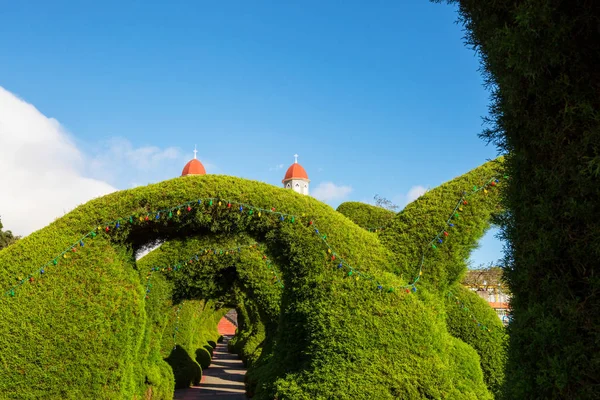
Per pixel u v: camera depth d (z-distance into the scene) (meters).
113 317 5.57
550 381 2.43
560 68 2.53
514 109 2.82
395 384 5.08
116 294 5.66
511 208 2.95
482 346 8.01
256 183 6.11
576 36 2.41
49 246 5.54
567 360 2.35
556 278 2.51
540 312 2.55
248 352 19.05
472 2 3.10
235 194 5.86
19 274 5.35
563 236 2.48
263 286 10.10
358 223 8.09
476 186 6.25
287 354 5.88
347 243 5.85
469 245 6.15
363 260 5.78
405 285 5.71
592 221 2.33
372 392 5.04
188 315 15.73
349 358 5.29
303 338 5.75
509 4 2.81
